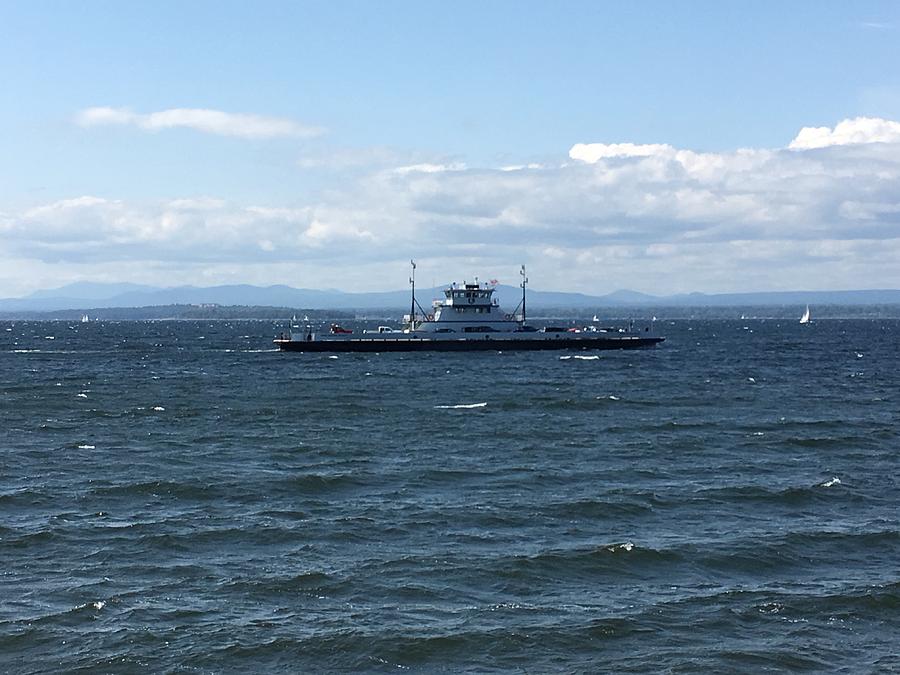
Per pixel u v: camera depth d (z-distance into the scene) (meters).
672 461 72.19
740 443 80.88
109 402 118.06
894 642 35.44
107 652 34.31
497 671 33.22
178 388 137.62
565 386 136.38
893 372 167.00
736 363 189.38
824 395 124.12
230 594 40.09
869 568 43.88
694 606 38.69
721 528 50.88
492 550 46.38
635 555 45.12
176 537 48.62
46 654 34.22
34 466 70.25
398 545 47.47
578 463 71.12
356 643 35.03
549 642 35.25
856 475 66.12
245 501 57.84
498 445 80.31
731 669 33.16
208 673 33.00
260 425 94.88
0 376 164.38
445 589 40.75
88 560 44.91
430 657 34.22
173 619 37.31
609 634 35.94
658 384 139.88
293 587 40.94
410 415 102.56
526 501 57.25
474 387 135.25
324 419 99.56
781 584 41.59
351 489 61.53
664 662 33.69
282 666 33.53
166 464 71.19
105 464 71.19
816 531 49.81
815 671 33.00
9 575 42.62
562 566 43.75
